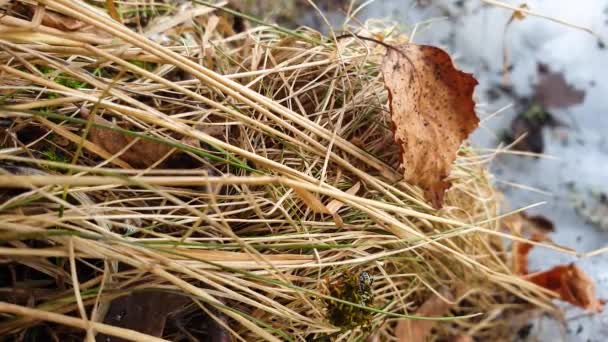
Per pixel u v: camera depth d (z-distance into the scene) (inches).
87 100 8.4
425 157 9.3
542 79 12.4
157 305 8.3
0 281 8.2
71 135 8.3
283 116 9.5
